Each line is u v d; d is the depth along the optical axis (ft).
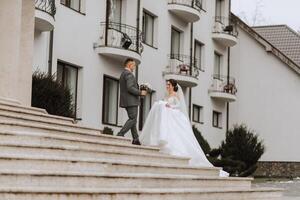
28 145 29.09
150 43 86.33
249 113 115.03
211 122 105.60
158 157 39.32
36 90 52.54
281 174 111.75
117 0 78.23
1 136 29.78
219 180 39.17
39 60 61.36
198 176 36.55
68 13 67.00
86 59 70.33
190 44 96.73
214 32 106.22
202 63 102.53
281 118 112.57
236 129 93.40
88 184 27.89
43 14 58.23
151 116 48.91
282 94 112.78
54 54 64.39
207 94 104.06
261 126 114.11
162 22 88.48
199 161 47.47
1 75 45.93
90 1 71.15
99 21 72.95
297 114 111.34
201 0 103.24
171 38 91.91
